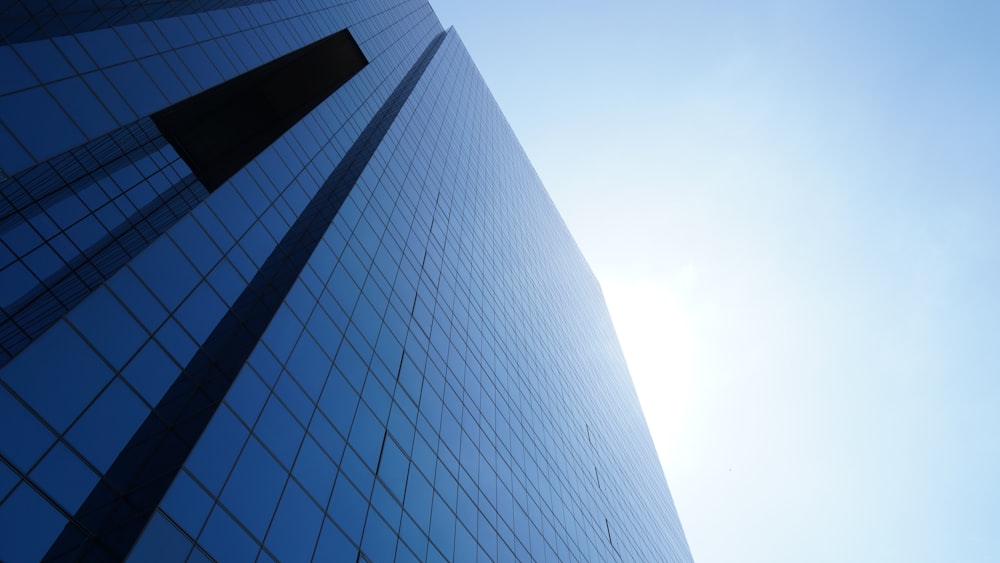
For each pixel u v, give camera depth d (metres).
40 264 32.84
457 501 35.81
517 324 71.38
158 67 34.94
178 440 20.03
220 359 23.47
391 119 61.97
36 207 35.34
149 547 16.88
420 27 106.12
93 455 17.80
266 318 26.83
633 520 77.56
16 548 15.26
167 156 49.12
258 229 30.73
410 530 29.61
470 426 43.22
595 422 87.69
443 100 88.44
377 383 32.75
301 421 25.23
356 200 41.62
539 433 59.19
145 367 20.62
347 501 25.86
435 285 49.75
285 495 22.55
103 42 31.98
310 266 31.69
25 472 16.16
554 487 55.16
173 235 25.09
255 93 61.62
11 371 16.97
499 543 38.62
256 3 49.91
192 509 18.62
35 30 28.77
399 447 32.06
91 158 41.66
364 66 68.50
